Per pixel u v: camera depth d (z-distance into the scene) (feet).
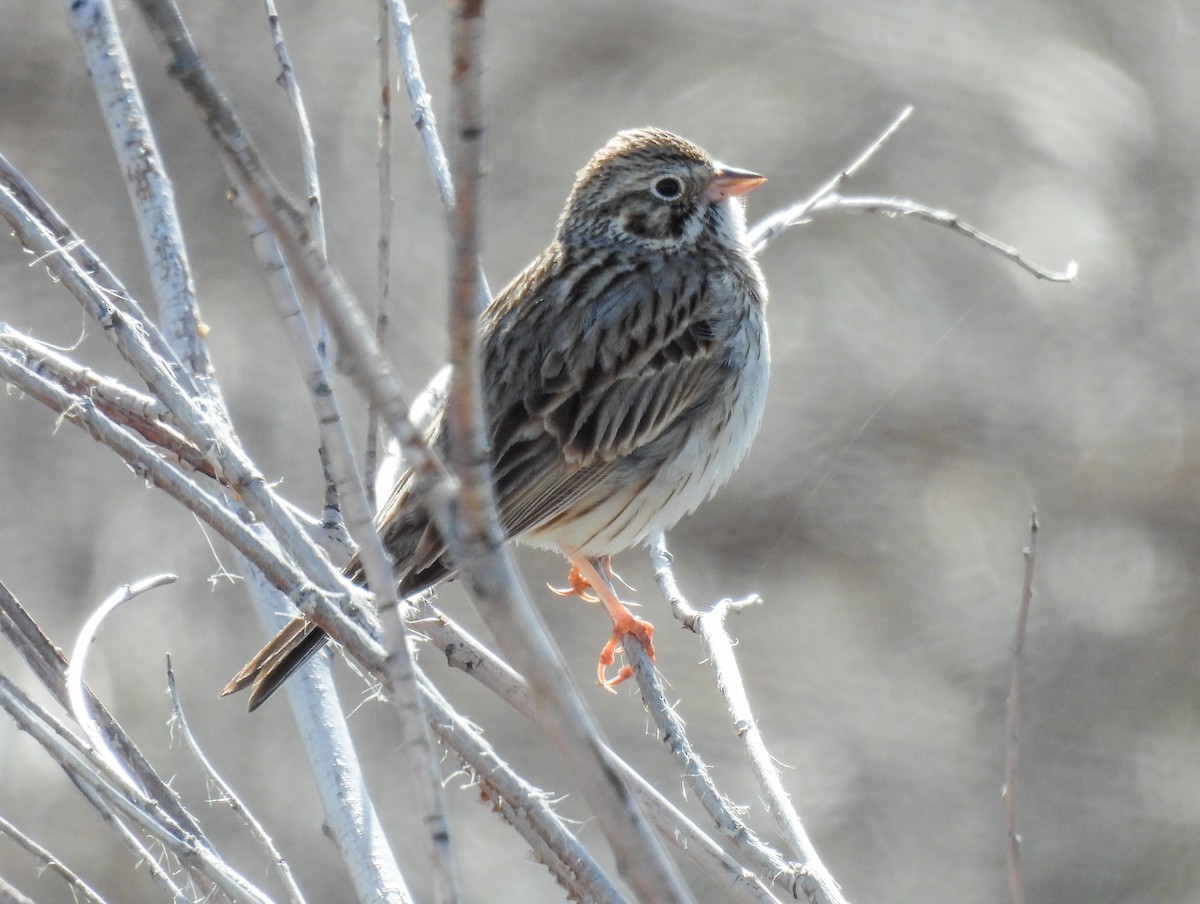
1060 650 55.83
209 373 19.81
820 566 56.95
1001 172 63.00
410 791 49.32
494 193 61.52
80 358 54.44
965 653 55.77
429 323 57.52
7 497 53.01
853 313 60.08
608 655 24.77
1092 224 62.18
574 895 16.20
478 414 11.95
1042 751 54.13
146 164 20.53
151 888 46.16
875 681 54.95
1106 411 59.47
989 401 59.47
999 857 52.13
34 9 58.85
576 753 12.69
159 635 51.65
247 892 15.21
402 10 22.54
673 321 25.54
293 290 13.61
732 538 57.21
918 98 63.67
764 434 58.29
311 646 18.60
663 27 64.69
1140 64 64.80
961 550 57.21
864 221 61.41
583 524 25.34
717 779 51.55
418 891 48.08
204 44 60.80
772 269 60.75
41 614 51.80
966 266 61.26
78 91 58.39
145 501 53.52
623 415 25.09
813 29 64.64
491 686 18.47
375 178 59.67
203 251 56.65
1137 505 58.34
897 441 58.54
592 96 63.72
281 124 60.34
